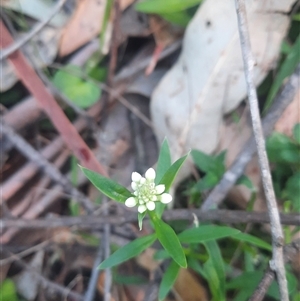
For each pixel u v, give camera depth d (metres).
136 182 0.11
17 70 0.17
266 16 0.15
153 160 0.18
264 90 0.18
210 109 0.16
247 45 0.12
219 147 0.17
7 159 0.19
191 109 0.16
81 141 0.17
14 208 0.18
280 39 0.16
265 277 0.12
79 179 0.18
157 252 0.15
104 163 0.19
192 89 0.16
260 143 0.11
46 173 0.18
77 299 0.17
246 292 0.15
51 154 0.18
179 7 0.17
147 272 0.17
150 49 0.19
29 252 0.18
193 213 0.15
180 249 0.11
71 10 0.18
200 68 0.16
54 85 0.18
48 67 0.19
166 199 0.11
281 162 0.17
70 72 0.18
